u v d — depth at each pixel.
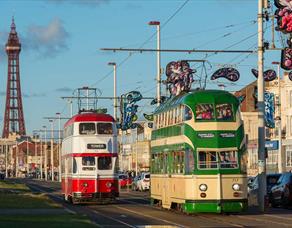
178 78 42.91
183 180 30.14
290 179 38.88
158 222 27.22
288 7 33.75
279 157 64.94
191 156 29.61
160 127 35.88
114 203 43.03
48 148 181.00
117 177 40.44
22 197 44.41
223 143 29.55
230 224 26.14
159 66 56.38
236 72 37.41
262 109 35.09
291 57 34.62
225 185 29.27
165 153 34.19
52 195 55.72
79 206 39.75
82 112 42.75
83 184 39.91
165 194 34.12
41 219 25.72
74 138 40.34
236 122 29.89
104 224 26.09
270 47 35.00
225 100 30.05
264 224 26.09
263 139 34.97
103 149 40.34
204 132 29.61
